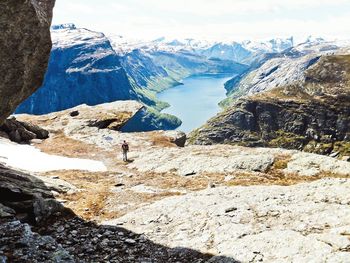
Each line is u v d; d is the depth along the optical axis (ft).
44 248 77.15
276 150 205.67
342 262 72.59
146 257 89.40
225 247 86.84
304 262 74.69
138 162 219.82
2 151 226.79
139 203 134.62
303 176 169.07
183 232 99.71
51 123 344.28
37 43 108.37
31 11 102.01
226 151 215.10
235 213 105.19
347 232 83.97
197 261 83.71
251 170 181.88
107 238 101.71
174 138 309.42
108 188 157.17
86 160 231.09
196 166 192.44
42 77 119.34
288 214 99.91
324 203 104.22
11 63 103.91
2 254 72.49
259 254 80.94
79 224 113.39
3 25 97.76
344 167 171.94
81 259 89.61
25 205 114.73
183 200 124.47
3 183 123.85
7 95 108.06
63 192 144.36
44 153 242.78
